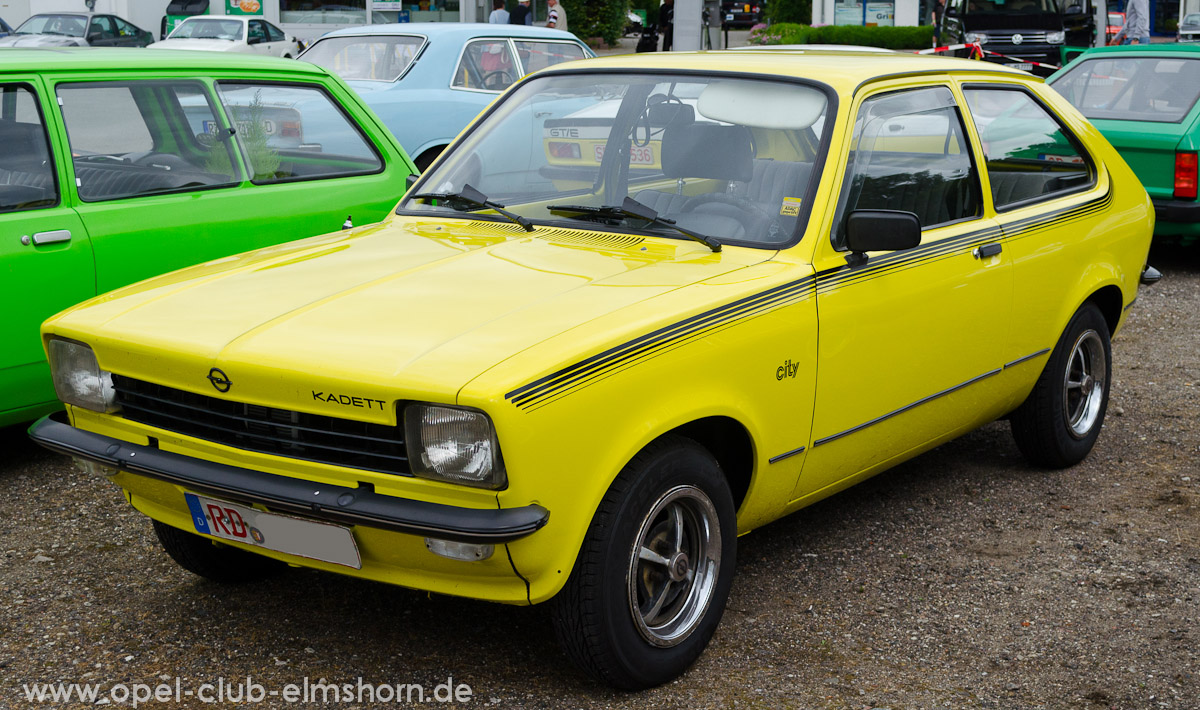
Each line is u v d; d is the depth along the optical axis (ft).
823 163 12.34
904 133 13.46
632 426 9.96
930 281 13.29
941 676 11.36
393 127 32.48
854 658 11.69
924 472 17.11
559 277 11.25
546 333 9.78
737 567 13.78
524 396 9.10
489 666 11.41
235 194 18.31
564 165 13.79
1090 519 15.35
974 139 14.60
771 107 12.92
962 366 14.19
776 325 11.36
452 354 9.45
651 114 13.41
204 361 10.06
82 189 16.65
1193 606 12.87
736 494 11.99
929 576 13.61
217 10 90.53
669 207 12.74
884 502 15.92
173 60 18.20
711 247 12.03
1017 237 14.83
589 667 10.44
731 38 126.21
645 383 10.03
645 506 10.26
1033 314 15.31
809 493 12.77
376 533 9.73
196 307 11.02
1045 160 16.06
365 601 12.82
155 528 12.48
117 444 11.00
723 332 10.79
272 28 86.17
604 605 10.10
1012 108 15.69
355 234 13.50
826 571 13.71
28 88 16.34
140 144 17.52
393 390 9.20
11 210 15.88
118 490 16.06
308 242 13.32
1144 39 70.69
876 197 12.90
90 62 17.15
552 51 37.86
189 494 10.77
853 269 12.29
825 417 12.26
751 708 10.69
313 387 9.57
